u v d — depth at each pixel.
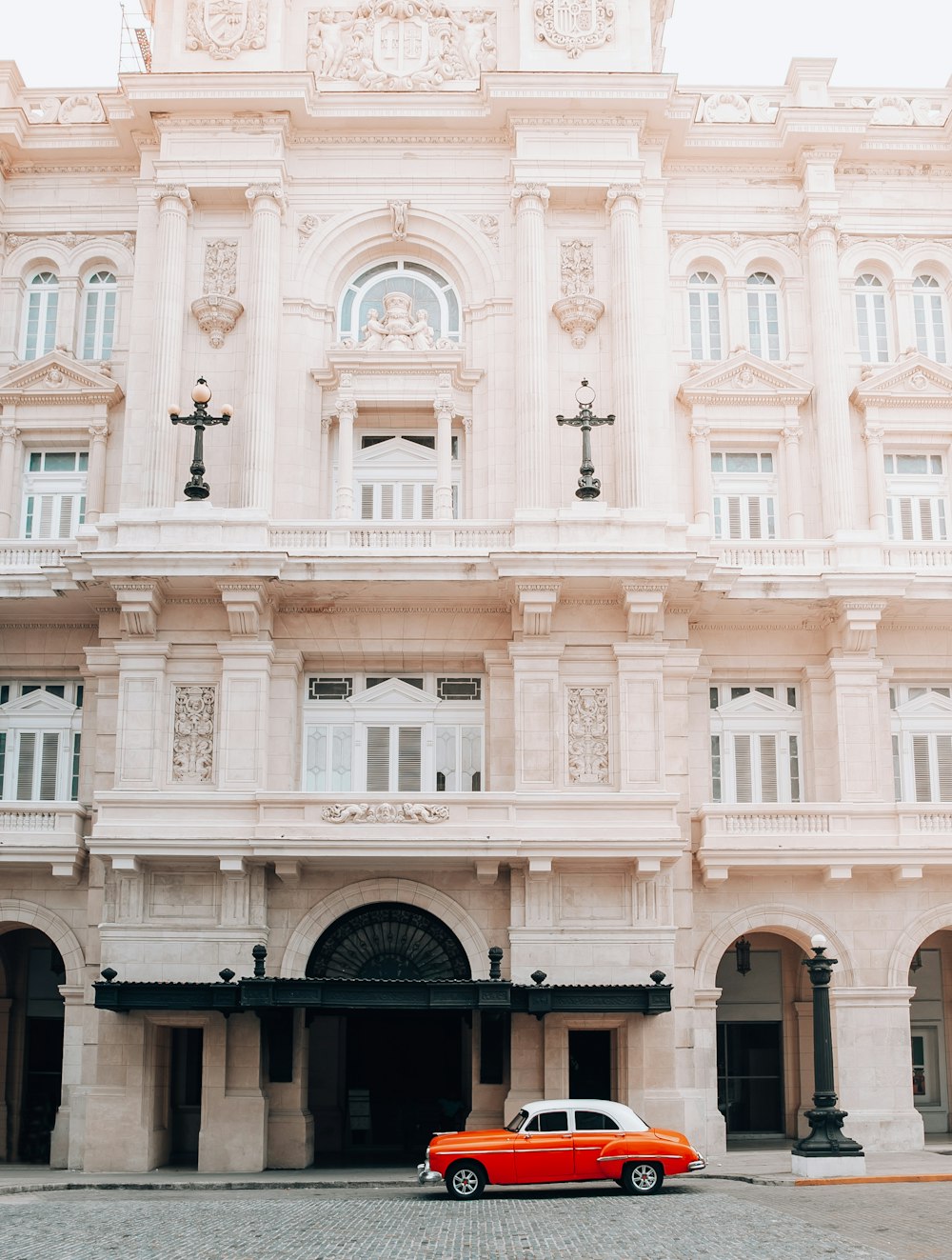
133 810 35.22
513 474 39.28
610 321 40.25
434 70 42.50
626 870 35.38
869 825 36.59
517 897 35.12
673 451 40.84
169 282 39.78
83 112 43.28
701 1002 35.81
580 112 41.03
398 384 40.12
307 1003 32.31
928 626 38.91
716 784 38.53
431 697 37.88
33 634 38.84
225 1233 21.86
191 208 40.78
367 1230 22.00
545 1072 34.44
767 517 41.00
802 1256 18.84
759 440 41.22
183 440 39.41
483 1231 21.45
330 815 34.88
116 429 41.06
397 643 37.31
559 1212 23.45
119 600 35.97
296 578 36.03
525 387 39.16
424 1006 32.38
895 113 43.53
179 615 36.69
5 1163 38.25
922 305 42.84
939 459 41.62
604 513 36.91
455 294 41.78
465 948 35.28
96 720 37.16
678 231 42.59
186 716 36.28
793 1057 38.94
